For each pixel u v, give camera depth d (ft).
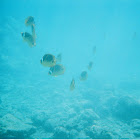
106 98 36.29
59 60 20.51
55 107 34.09
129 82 68.33
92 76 66.95
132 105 28.19
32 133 21.67
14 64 73.87
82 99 40.96
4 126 19.25
